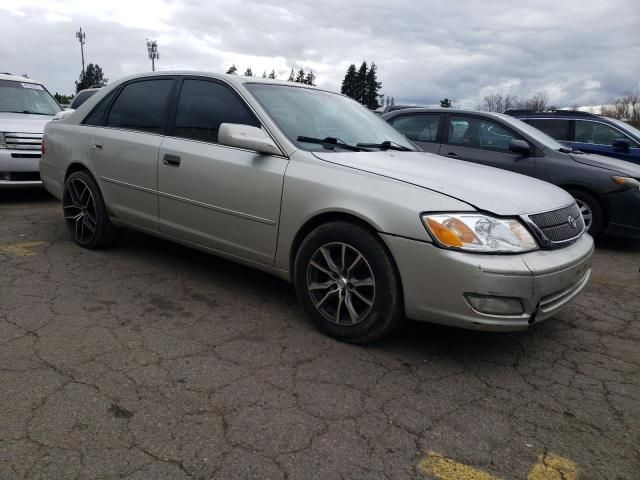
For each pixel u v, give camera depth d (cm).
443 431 237
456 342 331
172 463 205
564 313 395
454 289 273
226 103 383
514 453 225
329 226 310
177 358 289
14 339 299
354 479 203
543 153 625
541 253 288
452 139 682
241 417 238
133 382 261
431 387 275
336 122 401
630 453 229
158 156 403
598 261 566
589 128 788
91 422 227
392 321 298
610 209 593
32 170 693
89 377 263
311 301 328
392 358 304
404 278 286
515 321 275
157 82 436
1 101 792
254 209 347
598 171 596
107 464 202
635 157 736
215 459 209
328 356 302
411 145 436
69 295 372
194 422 232
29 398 242
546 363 311
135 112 442
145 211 423
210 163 369
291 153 339
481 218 277
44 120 751
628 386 288
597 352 330
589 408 264
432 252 276
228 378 271
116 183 440
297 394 260
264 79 408
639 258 586
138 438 219
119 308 354
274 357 296
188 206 387
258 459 211
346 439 227
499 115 669
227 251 373
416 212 282
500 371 298
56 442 213
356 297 315
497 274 268
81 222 485
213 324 337
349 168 317
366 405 254
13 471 195
